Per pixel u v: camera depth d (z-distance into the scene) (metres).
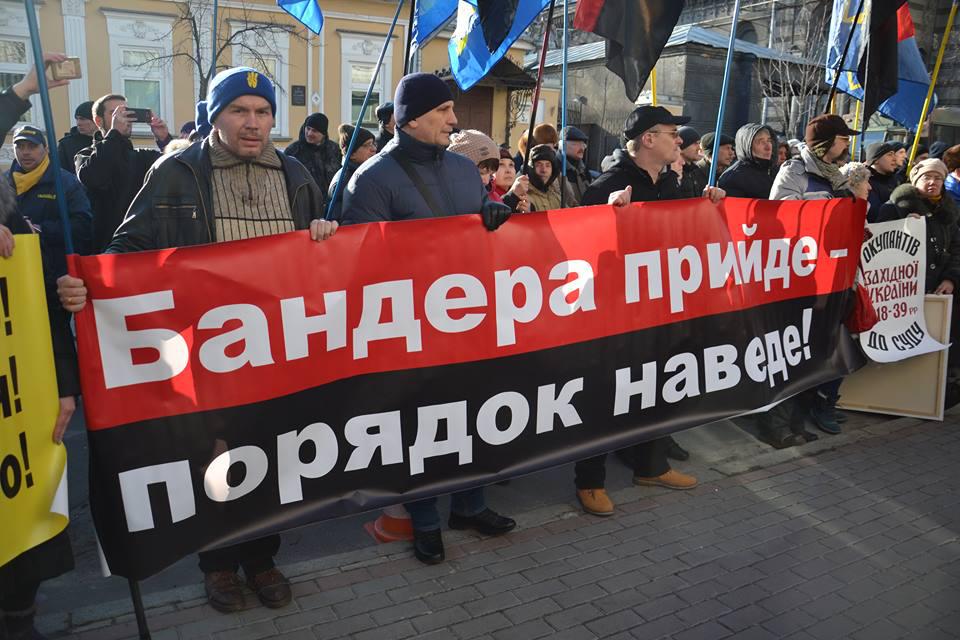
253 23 18.17
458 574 3.27
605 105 21.23
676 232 3.66
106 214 5.62
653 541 3.60
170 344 2.49
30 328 2.30
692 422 3.82
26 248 2.29
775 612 3.06
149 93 17.58
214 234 2.78
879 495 4.15
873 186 5.83
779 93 22.22
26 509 2.30
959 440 5.00
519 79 19.86
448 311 3.04
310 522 2.80
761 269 4.06
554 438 3.38
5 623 2.53
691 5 35.56
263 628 2.86
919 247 5.05
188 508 2.57
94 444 2.41
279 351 2.68
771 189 5.36
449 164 3.31
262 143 2.81
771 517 3.87
